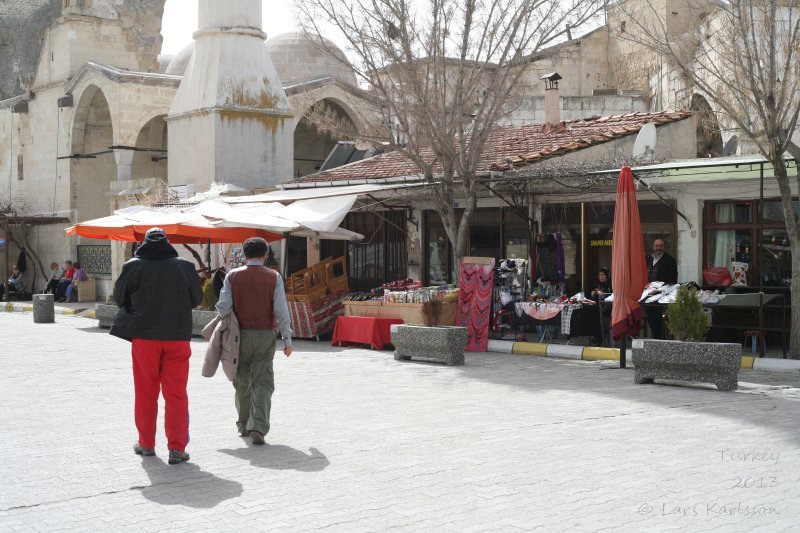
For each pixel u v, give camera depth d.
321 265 18.56
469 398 10.52
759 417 9.15
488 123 16.77
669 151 19.36
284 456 7.53
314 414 9.48
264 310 8.19
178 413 7.36
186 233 18.84
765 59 14.16
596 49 35.38
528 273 17.94
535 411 9.57
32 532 5.55
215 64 28.00
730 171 14.70
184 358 7.46
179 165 28.72
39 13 39.72
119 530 5.56
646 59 32.72
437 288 16.95
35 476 6.95
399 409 9.76
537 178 15.36
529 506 5.95
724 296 14.27
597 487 6.41
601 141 18.78
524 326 16.88
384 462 7.25
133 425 9.02
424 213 20.75
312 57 36.91
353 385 11.67
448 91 18.20
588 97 30.73
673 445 7.79
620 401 10.24
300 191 20.39
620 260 13.16
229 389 11.31
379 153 27.09
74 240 35.62
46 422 9.20
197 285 7.63
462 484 6.54
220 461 7.38
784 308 13.76
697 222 16.27
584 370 13.23
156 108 33.44
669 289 14.72
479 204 19.41
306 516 5.79
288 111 28.70
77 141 36.28
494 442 7.96
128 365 13.99
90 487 6.61
